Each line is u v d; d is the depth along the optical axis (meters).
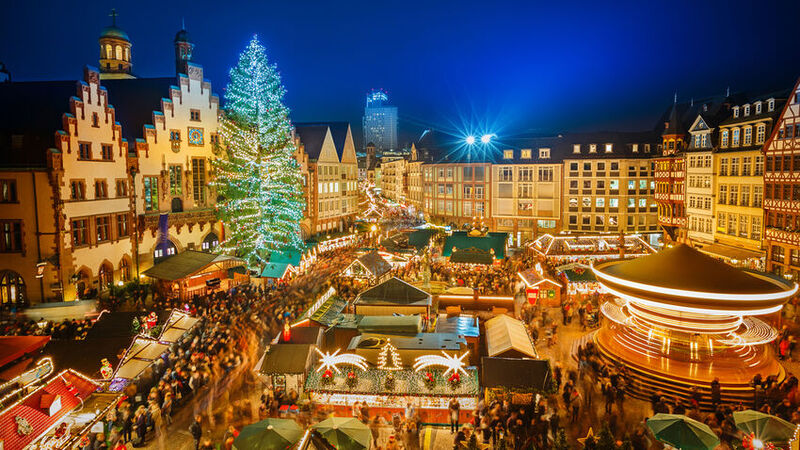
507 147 86.81
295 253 52.66
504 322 29.81
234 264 46.91
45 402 18.92
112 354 25.58
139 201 50.28
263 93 57.56
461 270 50.84
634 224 77.88
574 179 79.38
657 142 77.94
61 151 40.75
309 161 81.50
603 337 32.69
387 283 36.47
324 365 24.97
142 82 57.19
